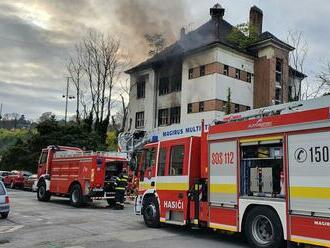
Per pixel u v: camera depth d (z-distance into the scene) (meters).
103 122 46.47
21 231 11.91
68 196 21.27
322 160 7.97
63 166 21.19
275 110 9.38
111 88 47.19
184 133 12.03
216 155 10.52
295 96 37.66
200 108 36.81
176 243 10.11
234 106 37.09
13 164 48.56
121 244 9.97
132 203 22.22
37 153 43.28
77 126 43.78
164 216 12.15
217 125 10.65
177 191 11.70
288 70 39.66
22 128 84.69
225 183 10.15
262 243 9.03
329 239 7.69
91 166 19.05
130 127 45.72
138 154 13.88
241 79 38.19
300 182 8.34
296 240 8.27
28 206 19.16
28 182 32.16
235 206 9.78
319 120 8.12
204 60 37.16
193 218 10.98
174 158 12.07
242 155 9.84
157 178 12.69
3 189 14.93
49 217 15.13
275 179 8.98
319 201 7.93
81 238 10.80
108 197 19.27
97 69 47.00
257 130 9.47
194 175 11.33
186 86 38.50
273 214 8.84
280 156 8.90
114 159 19.44
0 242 10.26
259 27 42.47
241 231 9.60
